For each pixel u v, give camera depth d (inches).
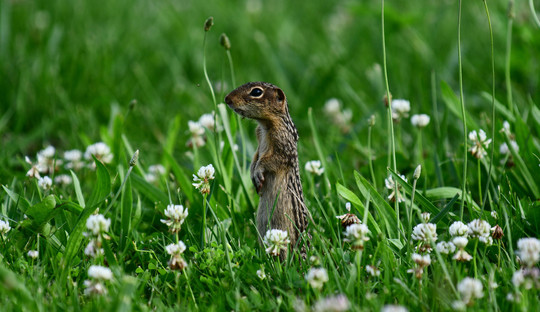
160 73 713.0
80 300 289.6
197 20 861.2
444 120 455.8
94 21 839.1
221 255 316.8
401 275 301.0
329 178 449.1
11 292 259.8
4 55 682.8
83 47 703.7
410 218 319.0
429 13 847.1
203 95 637.9
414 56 709.9
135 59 714.8
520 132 425.7
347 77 673.6
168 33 825.5
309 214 349.7
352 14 829.2
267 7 938.1
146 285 309.7
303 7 962.7
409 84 645.9
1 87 628.4
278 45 762.8
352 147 525.3
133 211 389.1
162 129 578.9
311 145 531.8
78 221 311.1
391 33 713.0
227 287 301.0
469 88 636.1
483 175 412.2
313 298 287.1
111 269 300.0
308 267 314.8
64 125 581.9
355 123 593.3
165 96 651.5
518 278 268.7
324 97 649.6
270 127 366.6
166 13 871.1
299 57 732.0
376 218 363.9
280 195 357.1
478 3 827.4
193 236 349.1
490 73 659.4
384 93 599.5
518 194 401.1
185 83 674.8
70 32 762.8
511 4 428.1
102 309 262.7
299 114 610.9
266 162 357.4
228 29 818.2
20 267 305.4
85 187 442.3
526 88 627.2
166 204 398.6
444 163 446.0
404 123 571.5
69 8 845.8
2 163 472.1
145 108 608.1
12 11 816.9
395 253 317.4
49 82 615.5
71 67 657.0
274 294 303.7
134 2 906.1
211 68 720.3
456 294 267.1
